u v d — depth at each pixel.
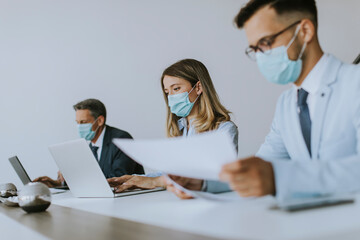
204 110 2.30
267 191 0.82
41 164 4.09
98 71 4.37
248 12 1.28
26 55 4.18
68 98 4.25
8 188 1.90
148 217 0.88
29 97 4.13
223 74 4.77
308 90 1.31
